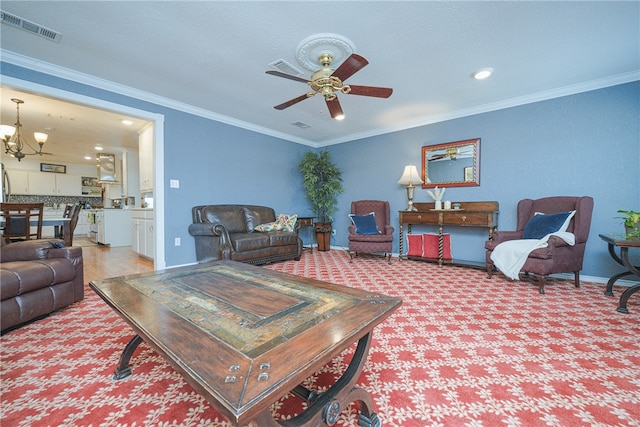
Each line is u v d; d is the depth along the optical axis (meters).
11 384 1.31
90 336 1.80
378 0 1.87
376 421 1.06
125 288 1.40
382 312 1.08
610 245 2.69
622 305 2.16
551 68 2.77
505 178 3.66
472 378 1.34
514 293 2.63
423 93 3.37
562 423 1.05
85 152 6.62
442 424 1.06
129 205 6.15
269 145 5.00
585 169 3.12
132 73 2.86
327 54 2.46
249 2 1.88
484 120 3.81
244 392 0.61
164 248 3.57
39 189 7.66
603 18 2.03
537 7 1.93
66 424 1.06
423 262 4.16
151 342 0.86
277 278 1.60
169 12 1.97
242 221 4.28
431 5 1.92
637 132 2.86
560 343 1.67
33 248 2.18
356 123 4.58
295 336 0.88
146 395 1.23
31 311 1.94
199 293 1.32
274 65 2.71
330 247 5.67
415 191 4.50
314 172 5.21
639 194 2.86
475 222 3.58
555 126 3.30
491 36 2.26
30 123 4.39
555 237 2.64
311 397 1.08
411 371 1.40
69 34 2.22
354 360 1.08
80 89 2.89
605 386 1.27
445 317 2.06
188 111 3.81
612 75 2.91
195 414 1.11
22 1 1.85
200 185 3.99
